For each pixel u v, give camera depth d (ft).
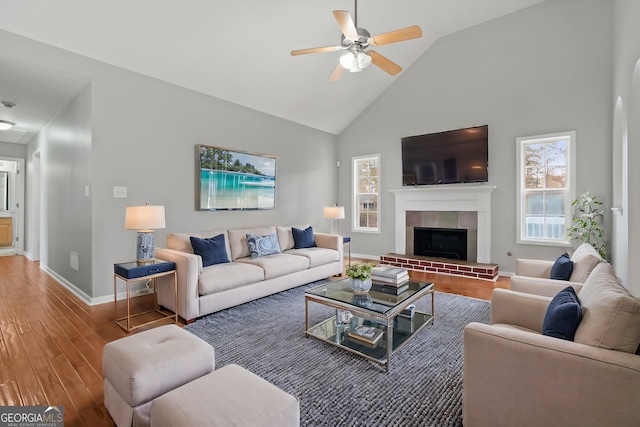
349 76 16.69
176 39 10.94
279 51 13.09
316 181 20.01
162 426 3.75
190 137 13.44
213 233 12.65
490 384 4.49
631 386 3.58
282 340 8.30
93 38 9.97
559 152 14.21
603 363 3.74
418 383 6.35
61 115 13.80
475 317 9.96
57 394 5.97
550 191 14.42
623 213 10.12
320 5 11.74
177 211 13.03
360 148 20.61
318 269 14.05
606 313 4.04
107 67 11.02
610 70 12.91
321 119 19.33
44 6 8.64
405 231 18.61
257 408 3.80
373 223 20.44
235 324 9.39
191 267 9.41
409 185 18.31
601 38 13.09
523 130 14.87
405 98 18.58
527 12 14.69
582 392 3.84
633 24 8.55
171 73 12.29
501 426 4.40
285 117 17.78
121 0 9.13
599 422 3.75
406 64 18.17
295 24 12.06
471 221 16.38
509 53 15.19
